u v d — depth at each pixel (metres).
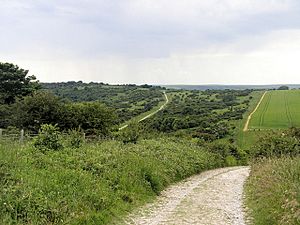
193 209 15.74
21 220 10.24
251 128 84.38
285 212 11.82
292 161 19.91
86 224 11.48
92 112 55.47
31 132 46.41
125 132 31.33
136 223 13.00
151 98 124.56
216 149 48.34
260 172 22.64
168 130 83.25
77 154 18.80
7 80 70.25
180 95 139.75
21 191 11.52
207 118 93.88
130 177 18.17
